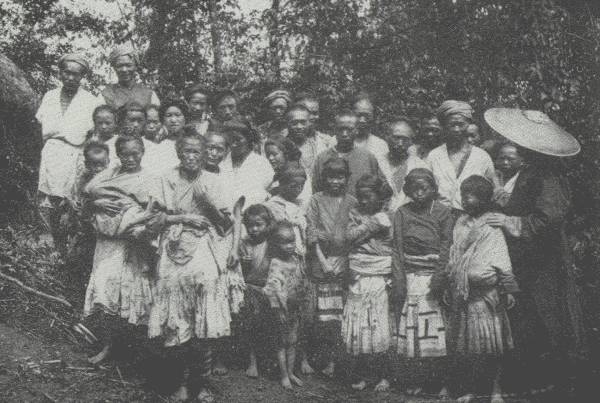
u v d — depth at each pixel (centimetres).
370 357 504
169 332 443
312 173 577
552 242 488
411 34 859
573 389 462
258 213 502
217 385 474
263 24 950
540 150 481
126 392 443
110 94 645
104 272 475
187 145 461
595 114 729
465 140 554
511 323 494
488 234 470
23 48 1371
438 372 495
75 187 585
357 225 509
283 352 491
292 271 503
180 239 452
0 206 678
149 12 1052
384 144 607
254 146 607
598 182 695
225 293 454
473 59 813
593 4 752
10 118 693
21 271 566
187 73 1016
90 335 511
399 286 492
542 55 761
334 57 892
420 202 498
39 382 439
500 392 464
